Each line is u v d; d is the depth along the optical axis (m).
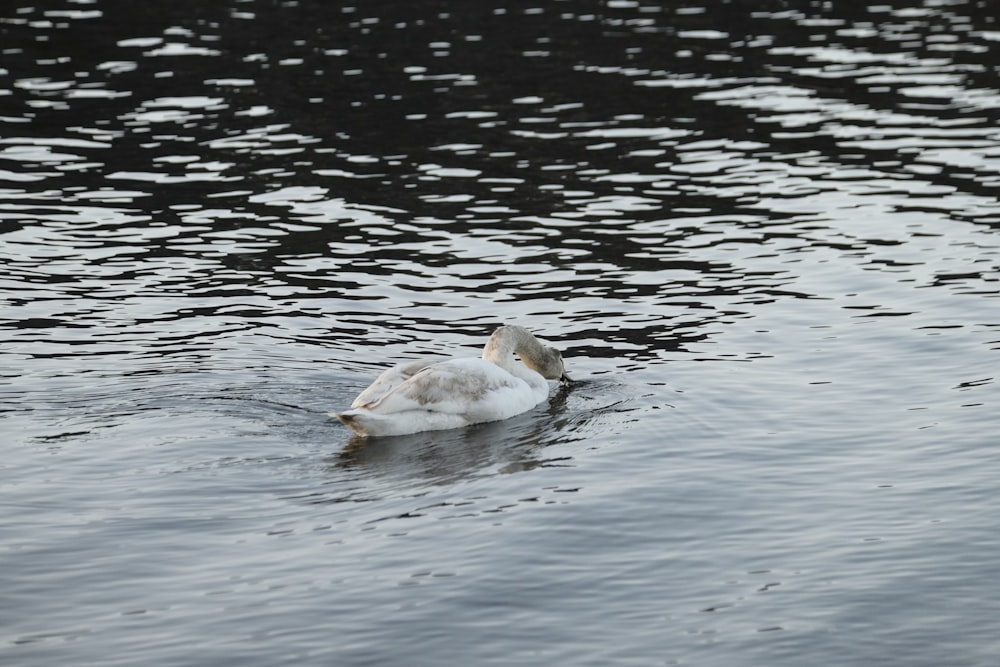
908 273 20.70
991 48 35.81
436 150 27.95
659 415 15.52
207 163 27.08
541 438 14.84
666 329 18.62
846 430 15.02
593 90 32.28
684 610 11.24
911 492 13.40
